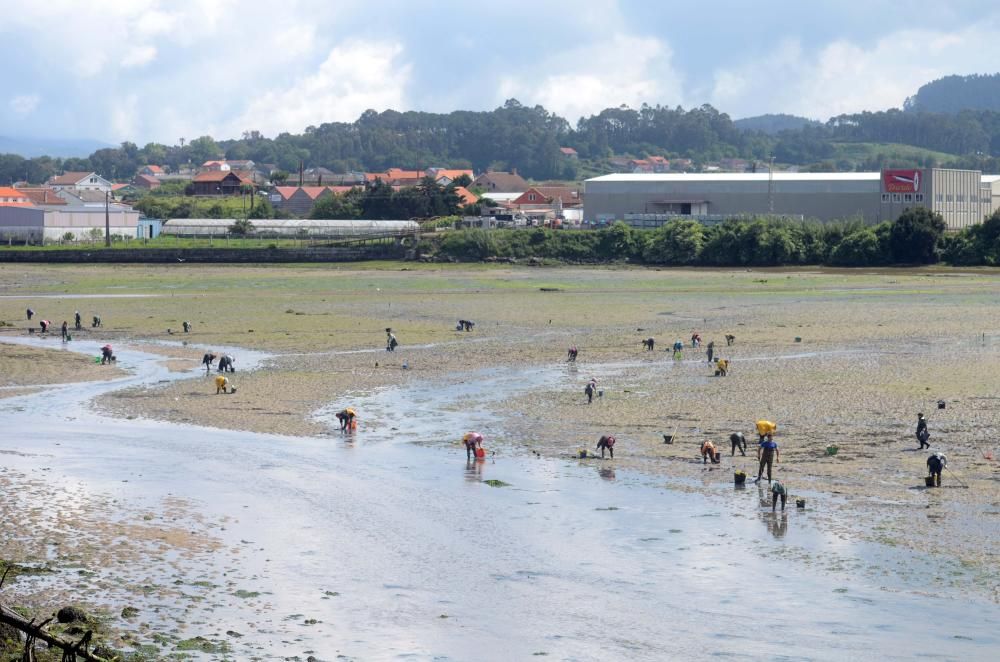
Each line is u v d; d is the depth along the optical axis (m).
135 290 195.00
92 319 150.62
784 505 56.84
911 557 48.62
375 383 98.56
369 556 49.12
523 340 128.75
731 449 70.69
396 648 38.59
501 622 41.38
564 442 73.88
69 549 48.28
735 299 175.50
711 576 46.56
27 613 39.66
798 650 38.75
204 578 45.22
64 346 124.19
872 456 68.12
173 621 39.97
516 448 72.31
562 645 39.22
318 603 42.84
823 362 106.94
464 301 174.88
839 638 39.78
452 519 55.25
